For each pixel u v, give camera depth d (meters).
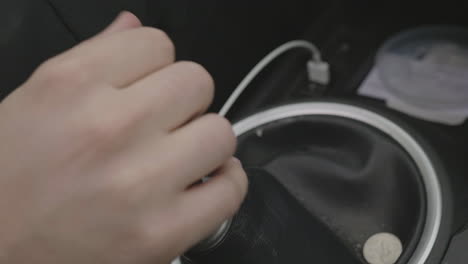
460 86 0.62
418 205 0.42
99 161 0.20
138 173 0.20
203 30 0.54
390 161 0.46
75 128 0.20
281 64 0.67
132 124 0.21
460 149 0.54
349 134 0.48
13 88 0.38
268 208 0.38
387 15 0.71
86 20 0.41
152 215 0.21
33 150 0.20
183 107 0.22
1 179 0.21
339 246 0.41
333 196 0.47
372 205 0.46
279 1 0.63
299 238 0.38
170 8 0.48
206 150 0.22
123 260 0.21
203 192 0.23
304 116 0.49
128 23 0.26
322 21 0.72
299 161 0.49
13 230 0.20
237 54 0.60
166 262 0.22
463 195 0.48
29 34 0.38
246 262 0.35
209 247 0.34
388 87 0.64
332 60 0.70
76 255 0.21
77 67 0.22
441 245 0.38
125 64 0.22
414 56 0.69
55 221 0.20
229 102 0.56
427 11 0.69
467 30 0.69
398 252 0.42
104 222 0.20
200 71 0.23
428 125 0.58
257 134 0.50
